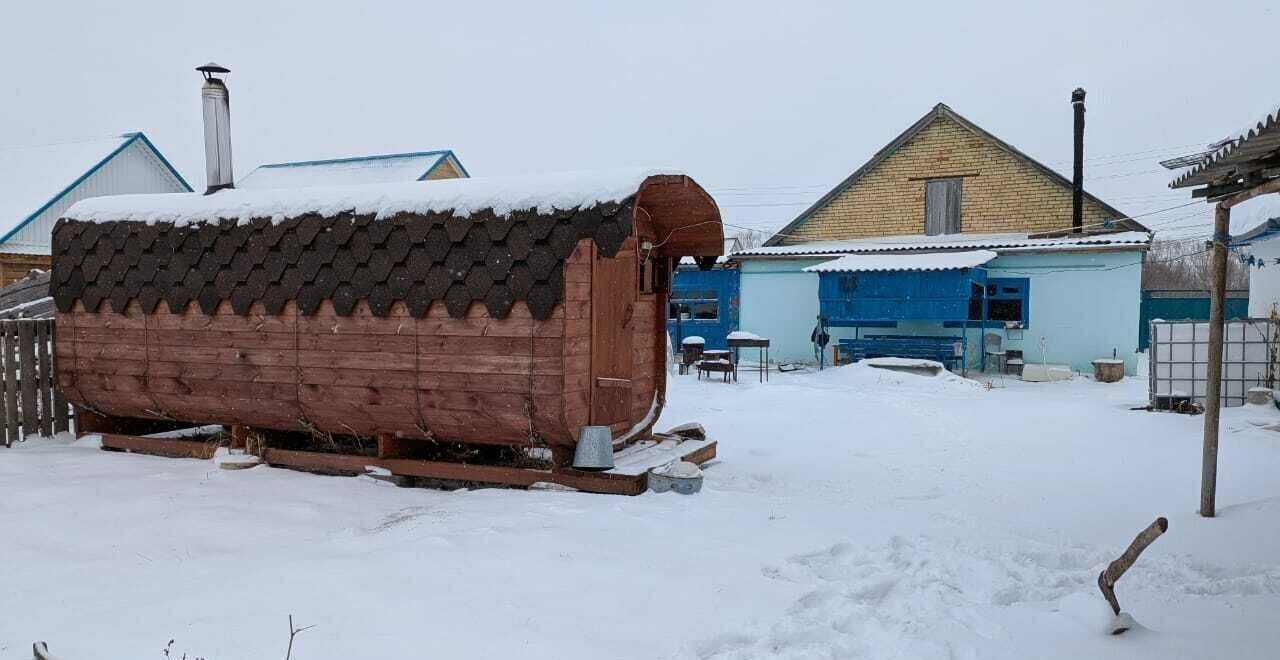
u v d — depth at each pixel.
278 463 7.17
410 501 5.99
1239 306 23.69
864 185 20.73
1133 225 17.88
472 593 3.80
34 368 8.19
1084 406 12.18
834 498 6.19
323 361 6.67
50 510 5.43
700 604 3.72
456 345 6.16
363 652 3.13
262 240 6.88
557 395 5.84
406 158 24.44
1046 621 3.54
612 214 5.66
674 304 21.81
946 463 7.88
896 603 3.80
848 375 16.75
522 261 5.89
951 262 16.98
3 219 20.67
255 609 3.57
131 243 7.45
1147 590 4.01
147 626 3.36
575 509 5.33
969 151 19.67
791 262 20.22
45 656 2.57
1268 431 8.92
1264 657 3.17
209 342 7.15
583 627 3.42
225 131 8.33
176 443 7.61
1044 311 17.84
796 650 3.21
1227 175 5.44
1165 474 7.14
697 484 5.95
